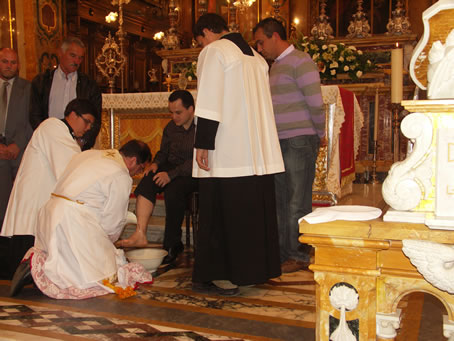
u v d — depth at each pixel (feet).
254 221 9.84
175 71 28.96
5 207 15.08
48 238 10.12
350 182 19.77
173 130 13.48
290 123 11.60
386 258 5.12
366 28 27.17
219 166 9.70
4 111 14.71
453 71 5.12
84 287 10.07
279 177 12.19
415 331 8.27
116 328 8.32
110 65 20.93
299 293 10.33
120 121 18.07
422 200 5.14
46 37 30.32
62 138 11.27
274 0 24.54
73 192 10.27
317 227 5.14
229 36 10.11
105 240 10.57
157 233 15.62
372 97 24.48
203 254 9.98
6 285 11.00
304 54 11.42
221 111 9.47
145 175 13.06
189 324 8.52
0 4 27.71
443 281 4.58
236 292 10.30
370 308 5.08
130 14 42.45
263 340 7.77
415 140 5.17
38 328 8.32
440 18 5.28
